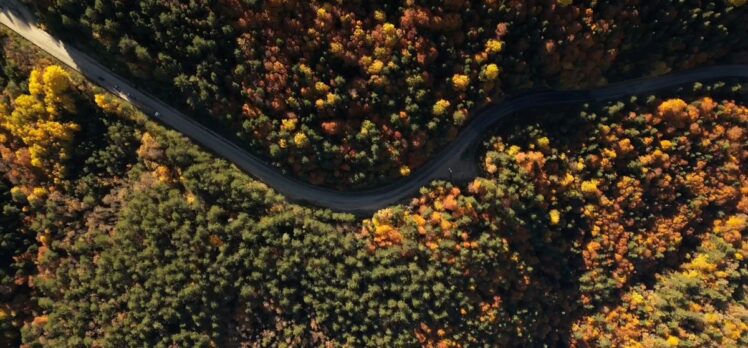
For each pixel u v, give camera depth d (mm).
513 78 67750
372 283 70500
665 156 72125
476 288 72000
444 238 69312
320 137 65375
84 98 66500
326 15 58375
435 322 71375
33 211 71625
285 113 64500
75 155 68312
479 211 69812
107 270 70062
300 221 69062
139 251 69312
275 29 59375
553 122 71562
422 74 63344
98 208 69688
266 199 68250
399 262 70000
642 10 65312
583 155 72188
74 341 71500
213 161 68438
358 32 59875
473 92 66625
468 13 62156
